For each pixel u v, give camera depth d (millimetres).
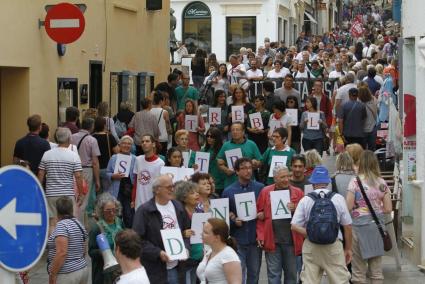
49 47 21125
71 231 12383
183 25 55594
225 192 14422
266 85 24859
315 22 78562
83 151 18672
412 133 18688
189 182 13367
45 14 20672
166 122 22469
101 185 19188
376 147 25359
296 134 23016
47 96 21125
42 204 8766
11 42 19250
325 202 13219
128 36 27562
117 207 12781
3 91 20125
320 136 23344
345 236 13492
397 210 18578
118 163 17875
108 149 19344
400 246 18453
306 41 57625
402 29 19094
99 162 19281
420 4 17609
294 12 64562
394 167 21812
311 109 23359
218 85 28672
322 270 13539
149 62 30000
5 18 18953
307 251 13438
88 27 23828
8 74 20094
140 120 22062
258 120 21812
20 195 8609
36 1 20391
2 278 8508
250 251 14398
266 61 38250
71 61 22562
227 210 14055
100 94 24875
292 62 37656
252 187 14453
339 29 91062
